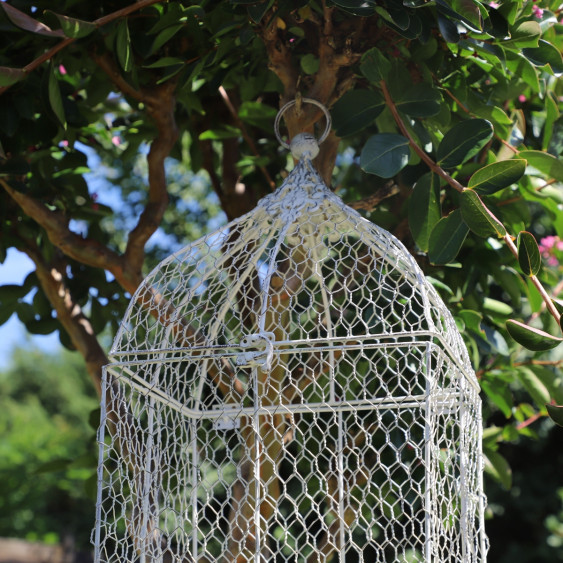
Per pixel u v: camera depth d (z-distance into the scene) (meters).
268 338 1.84
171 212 6.06
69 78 3.32
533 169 2.61
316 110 2.40
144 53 2.63
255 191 3.50
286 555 4.12
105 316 3.39
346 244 2.13
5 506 12.48
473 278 2.78
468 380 2.01
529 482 6.66
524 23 2.30
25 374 17.31
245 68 3.02
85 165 3.15
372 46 2.43
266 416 2.47
